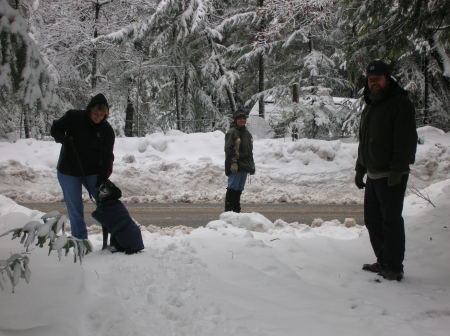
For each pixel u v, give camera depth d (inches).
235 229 251.3
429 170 494.6
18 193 448.1
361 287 165.2
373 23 281.1
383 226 178.2
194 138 561.6
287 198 436.5
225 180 489.1
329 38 751.7
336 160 510.0
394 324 130.2
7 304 124.0
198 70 848.3
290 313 137.8
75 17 760.3
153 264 177.5
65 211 367.9
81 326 121.5
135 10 788.6
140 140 557.9
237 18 754.8
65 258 162.2
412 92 683.4
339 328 127.3
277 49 782.5
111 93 810.8
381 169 176.1
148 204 415.8
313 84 753.6
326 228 275.0
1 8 179.3
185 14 727.7
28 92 180.5
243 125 323.9
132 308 137.6
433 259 194.5
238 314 135.4
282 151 521.0
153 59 799.1
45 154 519.5
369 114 182.1
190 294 149.9
